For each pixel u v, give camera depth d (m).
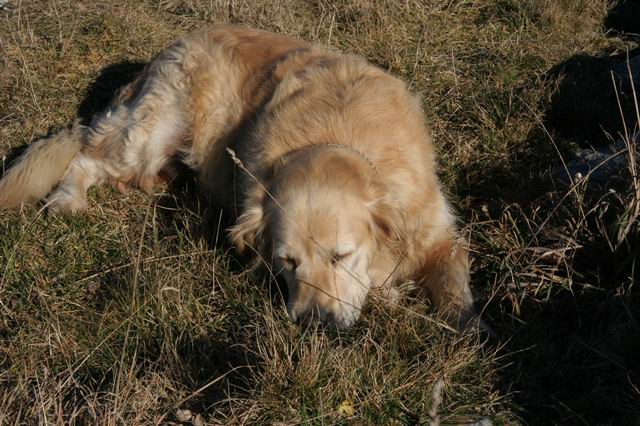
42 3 2.96
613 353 1.96
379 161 2.15
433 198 2.18
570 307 2.07
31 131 2.55
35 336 2.07
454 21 2.99
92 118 2.55
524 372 1.96
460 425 1.87
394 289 2.15
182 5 3.02
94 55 2.78
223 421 1.88
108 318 2.09
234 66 2.40
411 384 1.92
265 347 1.97
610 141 2.49
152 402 1.92
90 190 2.45
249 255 2.18
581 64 2.74
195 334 2.06
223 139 2.36
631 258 2.08
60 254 2.26
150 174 2.46
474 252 2.19
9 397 1.94
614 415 1.89
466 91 2.65
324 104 2.22
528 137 2.53
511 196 2.30
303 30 2.93
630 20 2.99
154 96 2.44
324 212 2.05
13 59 2.73
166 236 2.29
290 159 2.14
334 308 2.03
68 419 1.91
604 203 2.13
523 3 3.00
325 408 1.89
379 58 2.82
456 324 2.06
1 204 2.35
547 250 2.12
